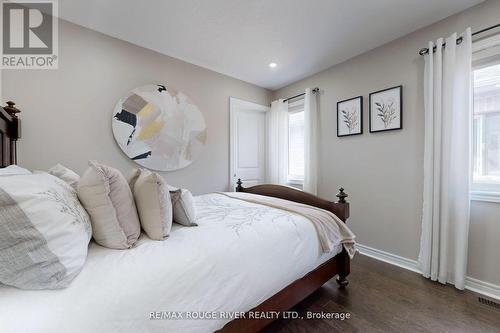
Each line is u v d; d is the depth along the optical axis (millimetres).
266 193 2270
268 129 3656
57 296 661
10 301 623
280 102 3400
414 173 2123
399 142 2219
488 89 1765
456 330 1334
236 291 982
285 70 2947
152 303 755
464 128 1733
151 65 2436
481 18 1729
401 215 2217
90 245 979
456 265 1767
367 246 2490
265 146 3680
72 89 1977
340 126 2717
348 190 2666
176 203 1265
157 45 2348
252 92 3402
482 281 1734
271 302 1183
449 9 1806
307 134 2986
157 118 2463
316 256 1423
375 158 2414
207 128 2916
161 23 1987
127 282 753
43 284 666
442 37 1926
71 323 614
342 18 1927
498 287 1666
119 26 2025
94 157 2096
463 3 1737
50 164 1884
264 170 3676
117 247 949
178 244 1014
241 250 1055
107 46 2156
